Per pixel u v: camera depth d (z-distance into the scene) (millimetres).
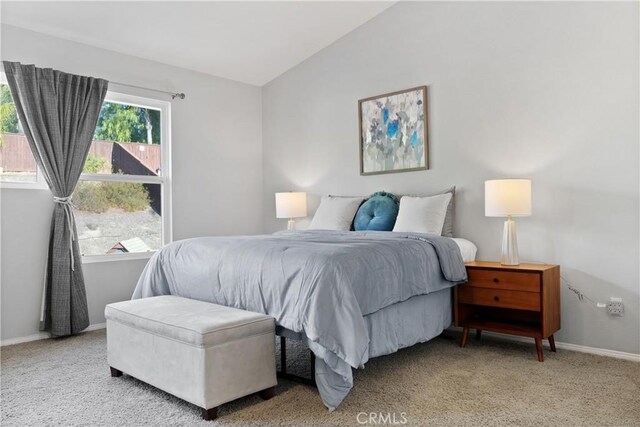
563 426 1988
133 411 2189
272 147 5148
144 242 4293
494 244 3541
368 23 4312
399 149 4082
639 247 2922
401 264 2627
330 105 4617
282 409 2191
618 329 2996
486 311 3438
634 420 2039
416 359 2939
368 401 2275
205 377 2055
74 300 3619
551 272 2984
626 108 2963
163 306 2539
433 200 3623
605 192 3043
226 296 2619
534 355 3014
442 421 2047
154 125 4391
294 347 3229
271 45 4434
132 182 4215
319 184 4723
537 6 3322
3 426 2047
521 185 3062
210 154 4750
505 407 2188
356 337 2100
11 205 3453
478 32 3613
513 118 3436
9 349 3258
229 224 4914
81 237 3898
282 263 2385
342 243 2711
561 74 3215
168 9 3600
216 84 4812
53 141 3527
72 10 3398
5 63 3324
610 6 3018
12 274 3451
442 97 3816
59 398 2355
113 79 4008
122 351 2559
